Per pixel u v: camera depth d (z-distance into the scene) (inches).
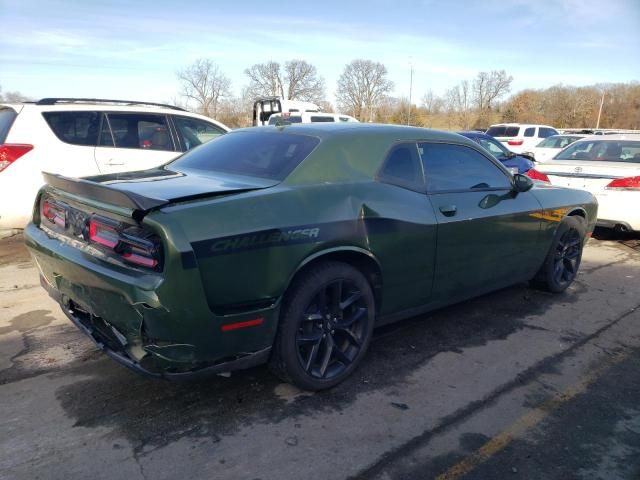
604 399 128.0
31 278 203.0
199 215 99.5
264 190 114.3
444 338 160.9
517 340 161.0
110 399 120.2
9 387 123.8
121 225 103.3
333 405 121.3
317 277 117.3
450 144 157.4
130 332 101.2
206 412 116.5
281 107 776.3
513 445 108.7
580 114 2358.5
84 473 96.0
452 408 121.8
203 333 100.0
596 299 201.3
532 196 181.8
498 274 170.9
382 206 129.3
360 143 135.3
